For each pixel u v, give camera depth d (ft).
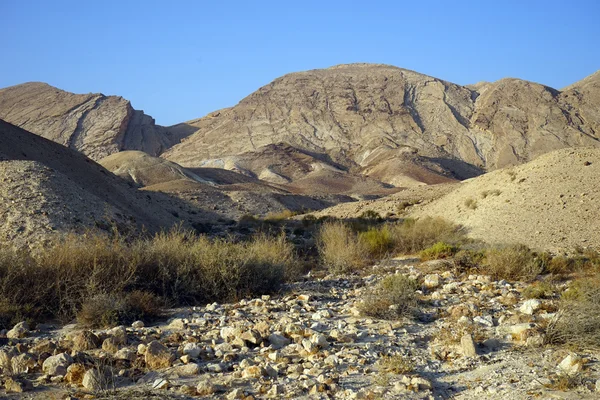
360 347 27.63
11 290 36.65
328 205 311.27
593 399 19.88
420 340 29.30
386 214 126.82
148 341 28.73
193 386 21.95
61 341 28.68
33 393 21.70
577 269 54.29
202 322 33.63
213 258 44.19
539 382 21.62
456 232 85.51
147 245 45.65
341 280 52.60
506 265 52.42
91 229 73.41
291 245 64.34
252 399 20.62
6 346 28.27
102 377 22.38
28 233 67.15
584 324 26.43
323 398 20.94
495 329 30.32
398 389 21.52
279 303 40.06
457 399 21.06
